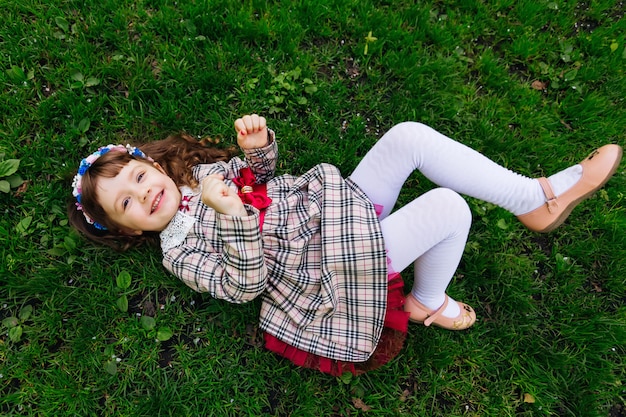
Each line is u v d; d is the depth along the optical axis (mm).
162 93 2600
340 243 1836
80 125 2473
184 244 2010
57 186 2396
